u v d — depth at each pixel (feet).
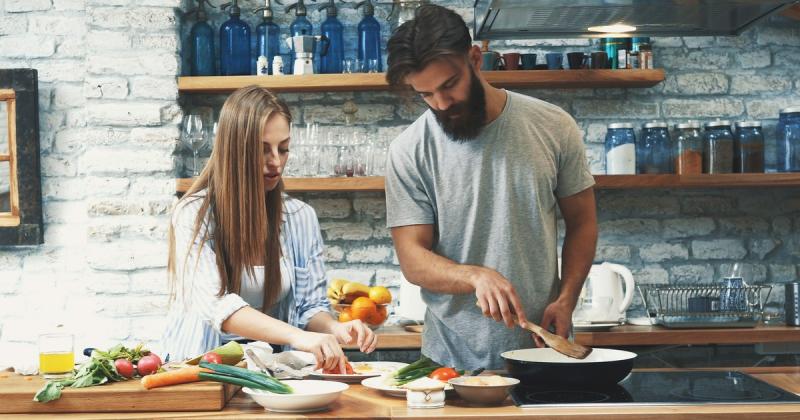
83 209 12.60
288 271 7.93
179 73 12.27
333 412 5.76
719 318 11.42
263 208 7.41
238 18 12.40
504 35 10.22
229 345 6.66
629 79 12.00
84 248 12.60
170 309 7.98
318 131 12.07
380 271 12.71
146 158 12.06
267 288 7.64
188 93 12.50
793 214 12.83
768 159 12.82
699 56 12.79
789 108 12.07
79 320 12.55
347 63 12.25
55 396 5.85
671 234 12.78
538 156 7.57
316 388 6.16
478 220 7.59
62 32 12.64
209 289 7.11
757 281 12.78
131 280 12.00
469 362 7.81
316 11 12.88
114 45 12.08
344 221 12.74
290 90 12.50
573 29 10.11
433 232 7.98
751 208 12.83
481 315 7.70
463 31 6.80
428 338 8.09
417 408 5.80
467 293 7.39
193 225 7.35
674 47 12.77
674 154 12.13
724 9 9.27
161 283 11.99
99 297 12.00
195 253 7.25
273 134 7.41
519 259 7.59
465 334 7.74
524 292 7.64
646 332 11.23
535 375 6.37
